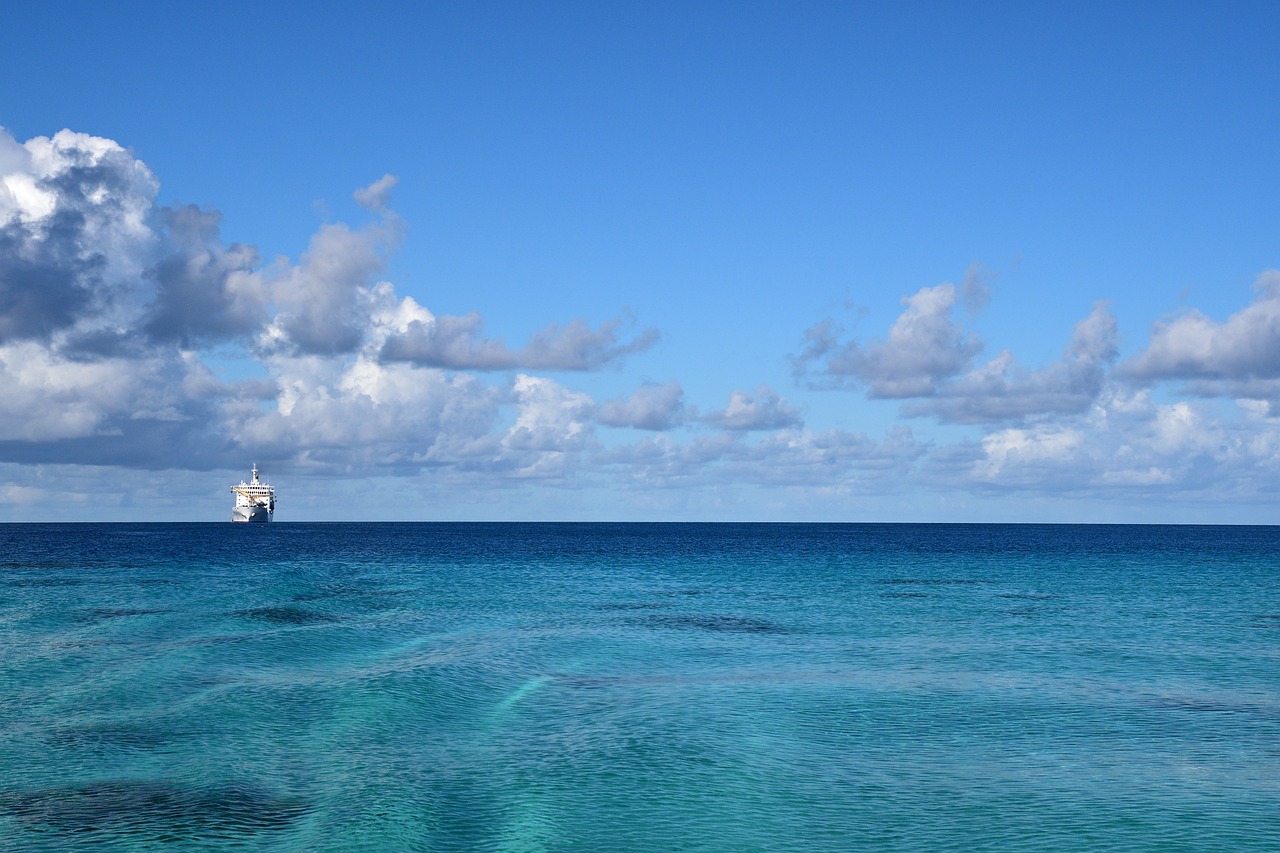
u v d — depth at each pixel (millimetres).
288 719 22484
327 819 15773
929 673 29672
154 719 22344
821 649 34719
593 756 19750
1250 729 22453
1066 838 15266
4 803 16531
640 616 44812
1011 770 19016
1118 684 27891
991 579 69688
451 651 32812
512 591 57688
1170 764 19500
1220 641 36688
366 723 22109
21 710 23156
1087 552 120375
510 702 25062
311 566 78688
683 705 24859
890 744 20953
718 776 18422
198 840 14812
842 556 107500
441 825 15570
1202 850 14797
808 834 15359
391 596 52781
